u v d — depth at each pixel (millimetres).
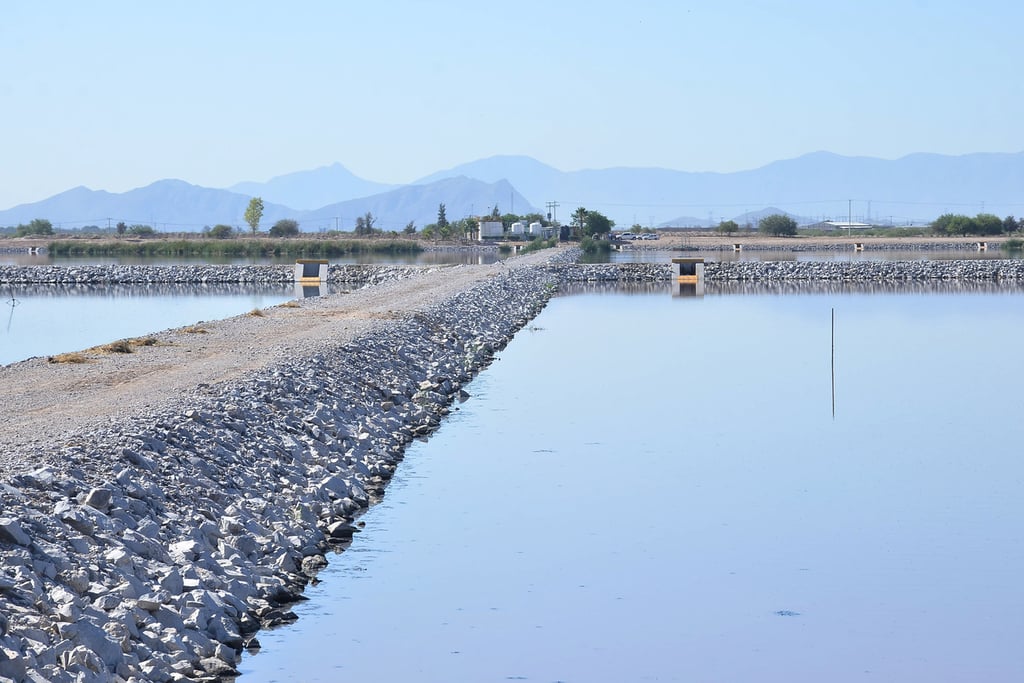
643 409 31984
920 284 86812
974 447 27188
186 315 59750
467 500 22016
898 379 37719
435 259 125438
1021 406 32719
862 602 16734
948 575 17906
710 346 46906
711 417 30828
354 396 29469
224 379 26969
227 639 14273
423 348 40125
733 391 35156
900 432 28938
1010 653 14969
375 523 20422
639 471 24562
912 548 19250
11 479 15461
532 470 24547
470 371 39812
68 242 159250
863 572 18031
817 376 38344
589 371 39688
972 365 41219
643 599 16766
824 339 49281
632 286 85625
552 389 35656
